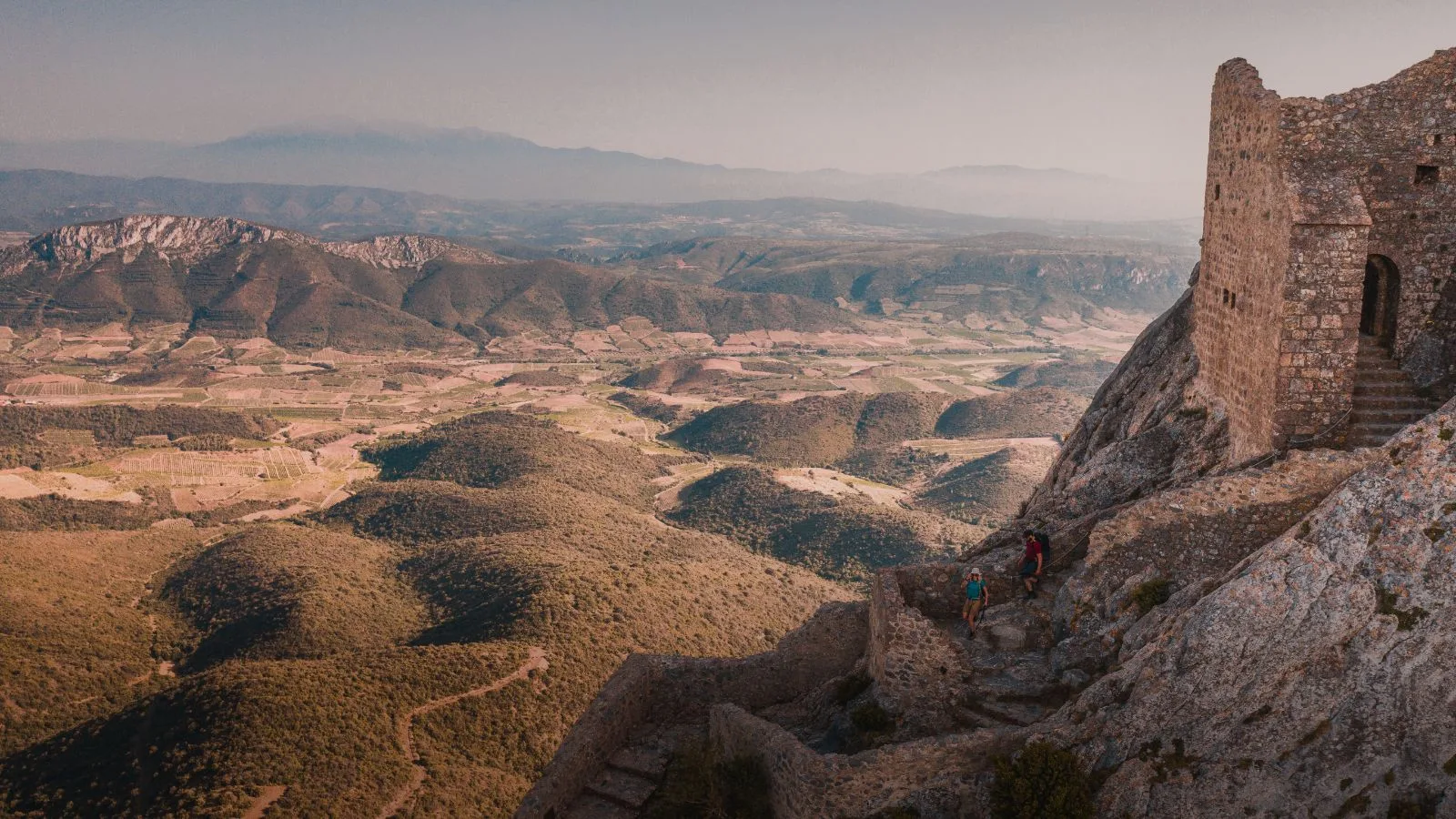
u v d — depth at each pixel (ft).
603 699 76.28
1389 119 79.10
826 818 59.82
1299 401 76.84
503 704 340.18
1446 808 50.19
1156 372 109.91
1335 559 55.21
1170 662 57.41
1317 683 54.08
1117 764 57.21
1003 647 71.36
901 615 69.51
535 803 66.44
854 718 68.74
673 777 69.41
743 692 81.35
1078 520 79.87
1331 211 74.43
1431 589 52.54
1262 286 80.53
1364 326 86.74
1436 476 54.39
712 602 472.44
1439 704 51.34
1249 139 84.64
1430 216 80.28
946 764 60.08
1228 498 69.87
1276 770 53.98
